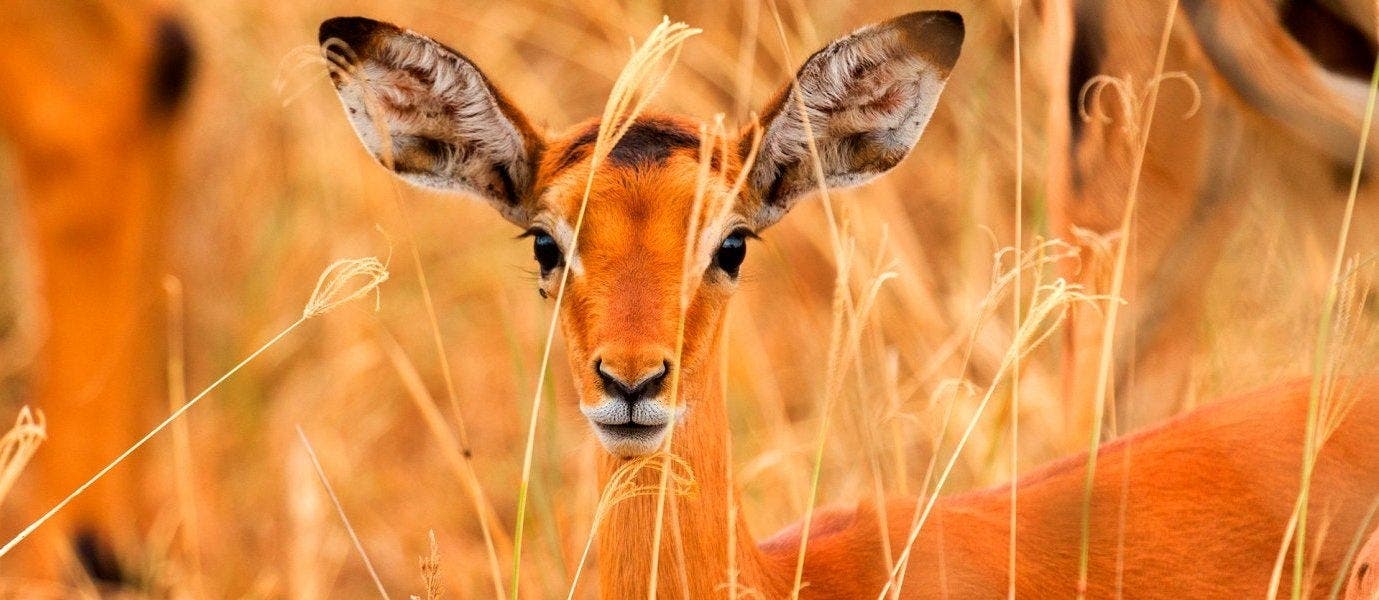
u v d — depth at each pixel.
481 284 15.07
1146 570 9.11
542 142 9.20
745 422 13.03
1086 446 10.62
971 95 14.62
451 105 9.22
